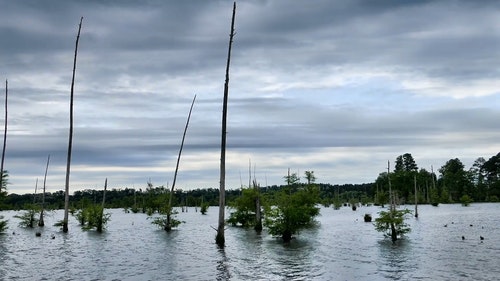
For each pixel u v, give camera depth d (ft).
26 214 242.37
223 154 128.47
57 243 153.79
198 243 149.07
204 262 105.91
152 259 112.68
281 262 103.60
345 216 297.94
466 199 449.06
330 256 111.86
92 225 212.02
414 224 215.92
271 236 164.35
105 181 213.25
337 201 459.32
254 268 96.07
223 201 131.44
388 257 108.99
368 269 92.89
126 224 265.75
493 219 239.91
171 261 108.68
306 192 215.72
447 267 94.02
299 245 136.46
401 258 107.14
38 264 105.81
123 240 163.73
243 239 156.66
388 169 155.94
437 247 126.93
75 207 375.86
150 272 93.81
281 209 151.23
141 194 518.37
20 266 102.94
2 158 197.47
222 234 132.05
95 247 141.28
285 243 142.61
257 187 203.00
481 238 143.95
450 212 325.83
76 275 91.15
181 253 123.44
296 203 158.61
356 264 99.19
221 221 132.36
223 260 108.37
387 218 145.38
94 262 108.68
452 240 144.15
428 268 93.15
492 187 563.48
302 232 179.73
